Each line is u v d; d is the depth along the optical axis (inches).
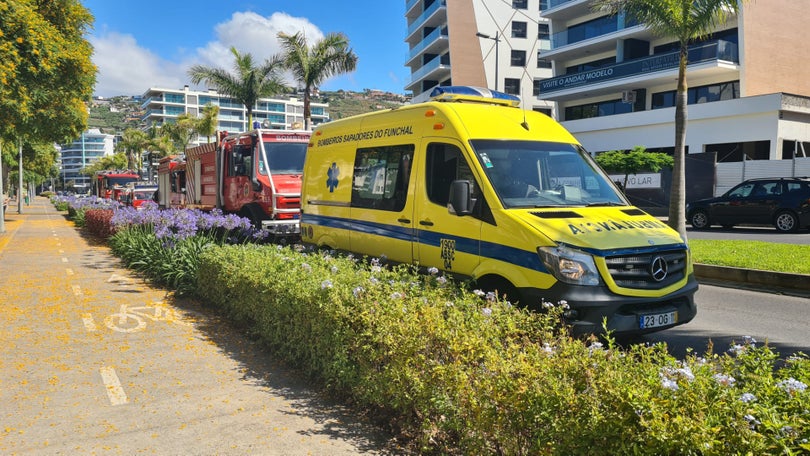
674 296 208.4
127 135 3390.7
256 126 544.1
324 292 188.7
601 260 197.6
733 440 83.8
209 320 289.0
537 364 118.8
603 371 107.7
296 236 527.5
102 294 355.6
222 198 599.5
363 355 166.6
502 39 2076.8
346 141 327.3
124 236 558.3
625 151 1289.4
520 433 114.5
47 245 677.3
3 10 495.2
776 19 1254.9
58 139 870.4
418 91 2564.0
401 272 231.9
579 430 99.0
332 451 145.5
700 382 97.9
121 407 174.7
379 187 293.6
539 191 236.7
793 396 96.6
